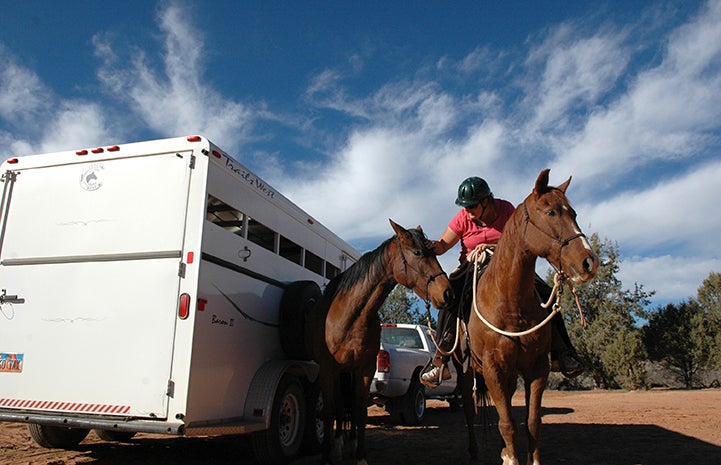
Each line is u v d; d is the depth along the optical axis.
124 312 4.99
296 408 6.39
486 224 5.50
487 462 6.28
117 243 5.20
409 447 7.43
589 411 12.84
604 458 6.51
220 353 5.17
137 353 4.85
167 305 4.87
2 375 5.25
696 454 6.70
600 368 28.59
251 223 6.12
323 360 6.02
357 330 5.84
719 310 29.16
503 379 4.41
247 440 7.75
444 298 5.23
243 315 5.68
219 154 5.35
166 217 5.10
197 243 4.93
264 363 6.10
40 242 5.48
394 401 9.93
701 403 15.09
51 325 5.20
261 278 6.18
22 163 5.78
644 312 29.92
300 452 6.74
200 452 6.70
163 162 5.27
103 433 7.32
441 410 13.87
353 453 6.78
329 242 8.66
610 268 29.98
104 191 5.40
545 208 3.95
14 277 5.46
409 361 9.98
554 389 29.34
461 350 5.09
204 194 5.04
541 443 7.73
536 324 4.39
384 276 5.82
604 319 28.89
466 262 5.64
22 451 6.42
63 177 5.59
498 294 4.43
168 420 4.61
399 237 5.73
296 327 6.43
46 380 5.10
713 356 27.75
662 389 27.14
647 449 7.12
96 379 4.93
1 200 5.72
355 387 6.00
